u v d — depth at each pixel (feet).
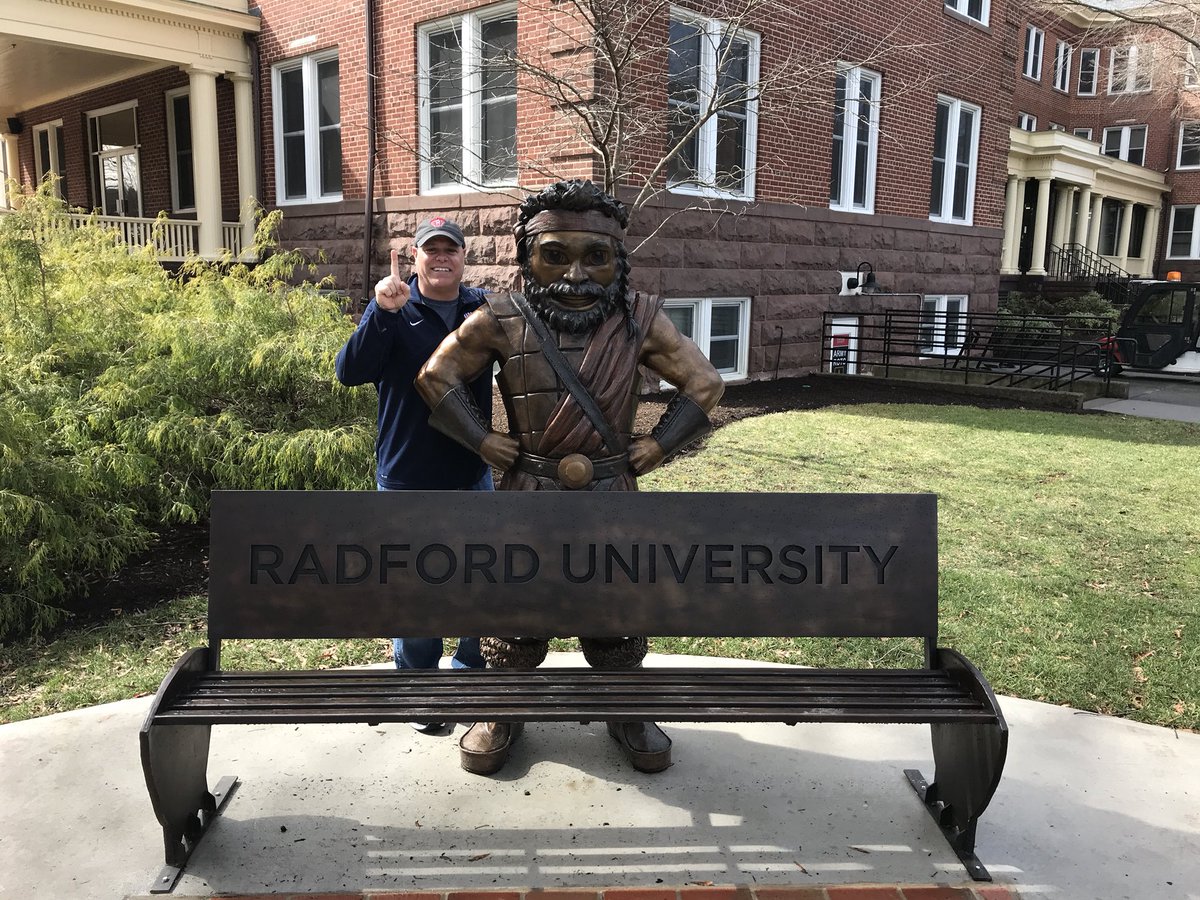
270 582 9.50
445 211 38.42
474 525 9.57
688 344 10.28
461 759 10.65
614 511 9.62
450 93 38.73
